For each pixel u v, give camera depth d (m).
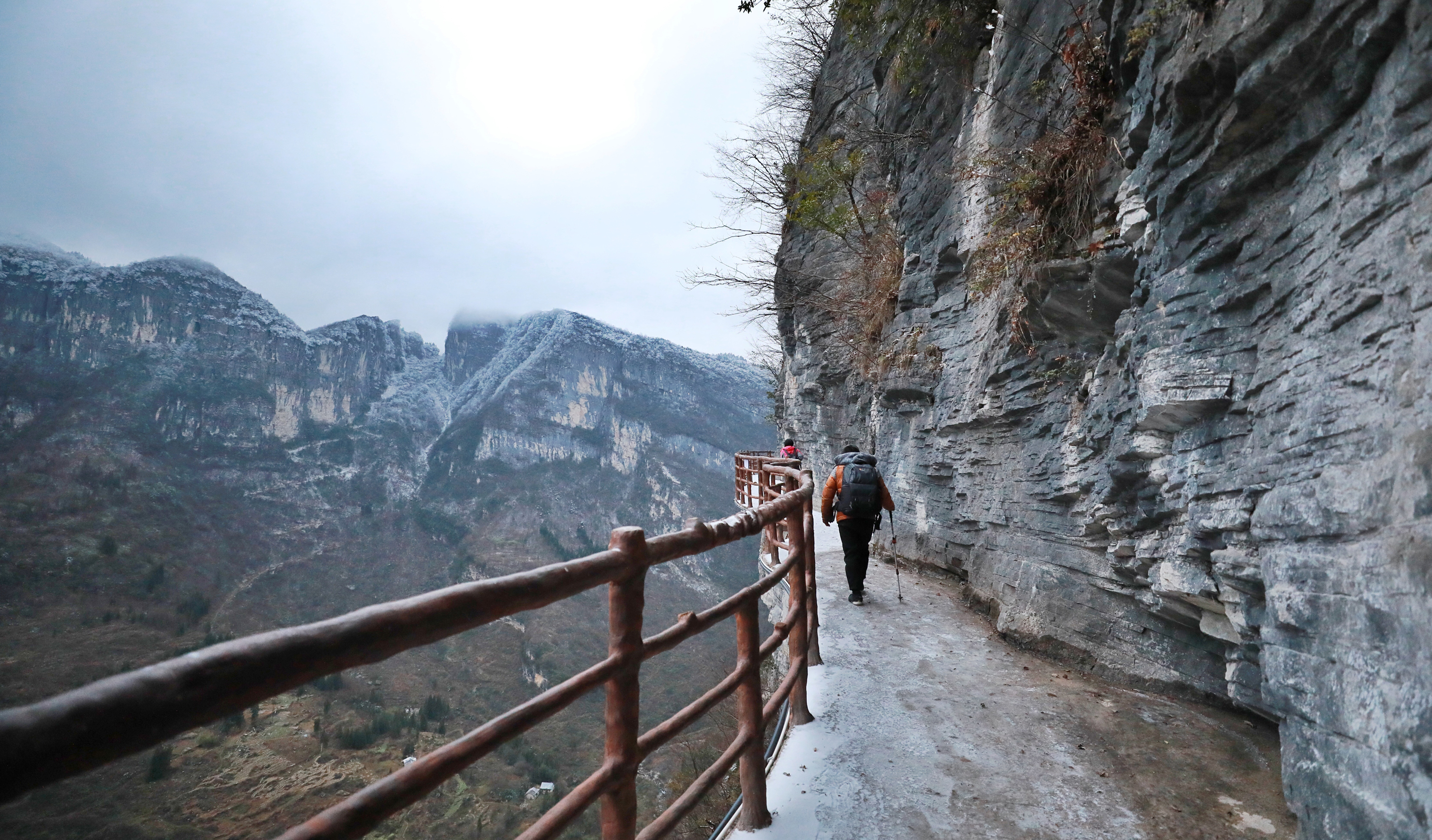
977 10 7.88
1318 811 2.21
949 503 8.20
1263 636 2.69
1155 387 3.66
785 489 7.00
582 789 1.73
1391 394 2.04
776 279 20.86
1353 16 2.22
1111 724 4.05
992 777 3.42
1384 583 1.96
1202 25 3.11
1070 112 5.57
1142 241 4.23
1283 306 2.84
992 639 5.89
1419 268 1.95
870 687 4.68
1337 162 2.43
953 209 8.15
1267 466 2.84
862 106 14.27
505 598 1.36
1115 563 4.65
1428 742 1.71
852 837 2.89
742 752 2.69
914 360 9.17
